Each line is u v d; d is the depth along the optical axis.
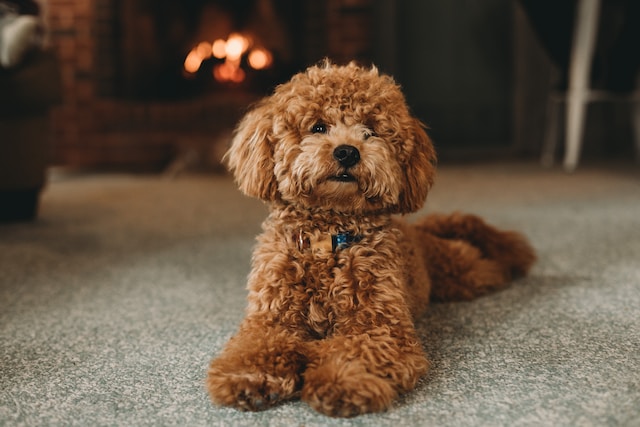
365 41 4.77
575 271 1.77
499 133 5.07
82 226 2.58
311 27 4.85
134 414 0.97
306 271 1.14
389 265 1.16
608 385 1.02
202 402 1.00
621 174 3.72
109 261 2.01
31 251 2.13
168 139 4.73
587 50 3.82
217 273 1.85
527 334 1.28
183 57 4.93
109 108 4.70
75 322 1.42
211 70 4.86
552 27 3.91
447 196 3.15
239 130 1.35
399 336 1.08
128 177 4.30
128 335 1.33
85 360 1.19
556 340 1.23
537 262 1.89
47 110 2.64
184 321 1.42
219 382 0.97
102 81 4.77
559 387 1.02
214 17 4.92
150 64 4.96
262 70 4.82
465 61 4.96
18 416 0.97
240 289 1.68
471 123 5.04
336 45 4.78
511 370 1.09
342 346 1.04
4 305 1.55
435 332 1.31
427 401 0.98
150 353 1.22
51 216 2.80
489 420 0.92
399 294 1.13
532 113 5.00
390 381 1.00
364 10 4.73
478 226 1.73
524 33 4.89
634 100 4.47
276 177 1.22
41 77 2.45
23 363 1.18
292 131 1.21
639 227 2.30
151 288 1.70
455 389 1.03
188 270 1.89
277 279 1.14
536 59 4.93
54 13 4.64
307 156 1.14
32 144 2.57
